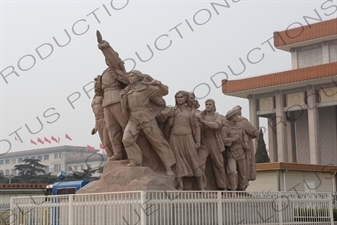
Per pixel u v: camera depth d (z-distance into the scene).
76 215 11.79
